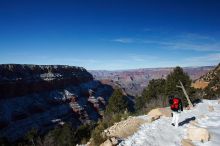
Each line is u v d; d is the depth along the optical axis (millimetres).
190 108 20812
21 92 125250
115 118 18094
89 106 164000
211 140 11016
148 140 11156
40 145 35250
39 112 123312
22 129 104062
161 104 25250
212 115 17484
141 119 15492
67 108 141625
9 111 108188
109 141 10602
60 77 161125
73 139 29641
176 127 13398
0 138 48281
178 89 27453
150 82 49719
